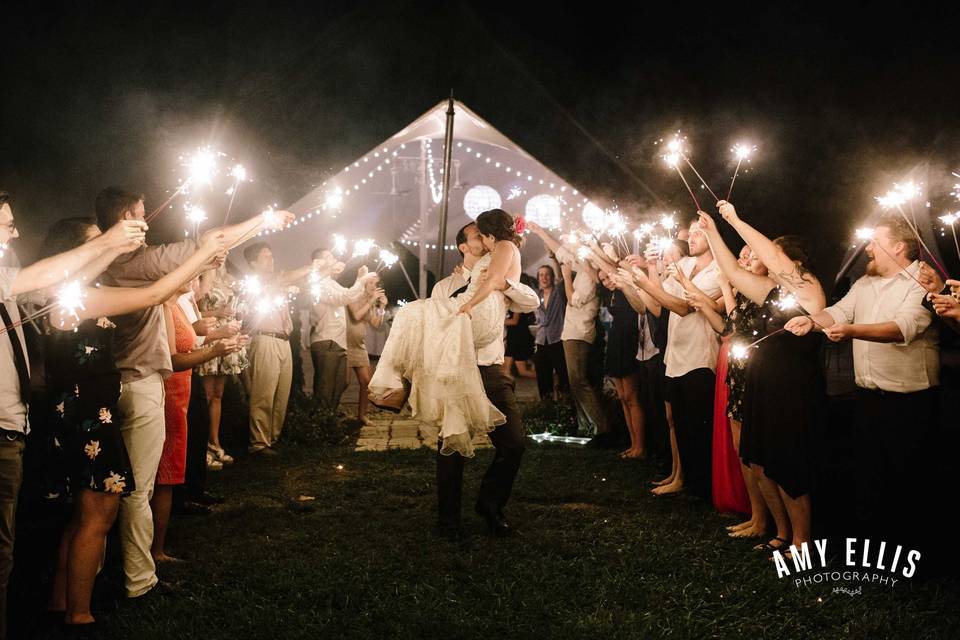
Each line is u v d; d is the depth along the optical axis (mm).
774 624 3750
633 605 4020
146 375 3973
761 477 4750
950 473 5520
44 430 3697
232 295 7613
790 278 4508
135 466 3988
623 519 5480
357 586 4195
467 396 4902
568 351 8172
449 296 5203
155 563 4617
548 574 4367
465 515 5617
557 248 8305
